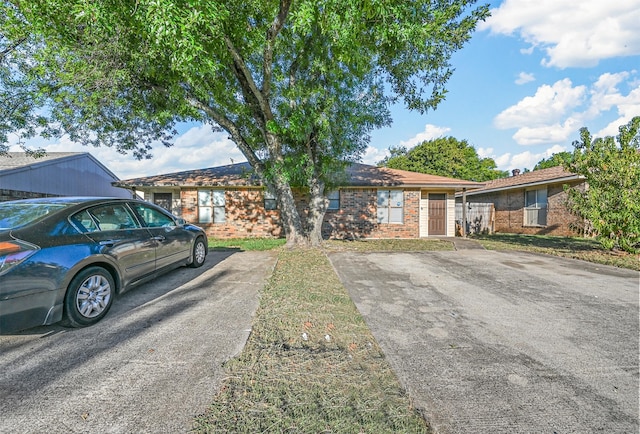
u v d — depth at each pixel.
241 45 7.31
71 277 3.27
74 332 3.25
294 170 8.30
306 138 8.45
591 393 2.27
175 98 7.76
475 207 17.39
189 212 13.22
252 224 13.47
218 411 2.01
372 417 1.97
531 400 2.18
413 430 1.86
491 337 3.23
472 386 2.34
